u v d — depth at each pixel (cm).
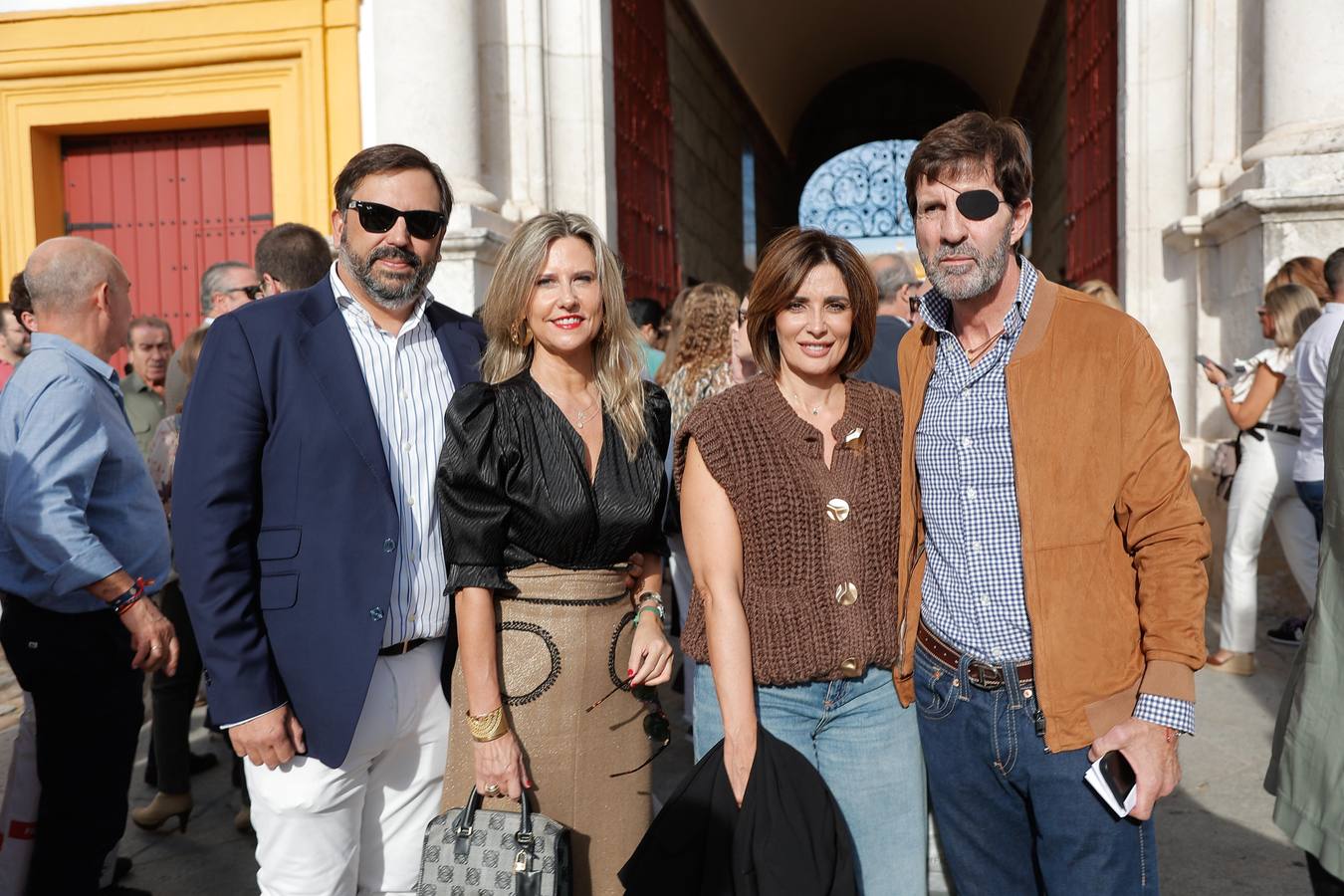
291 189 786
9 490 276
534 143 788
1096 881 212
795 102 2219
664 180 1074
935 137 220
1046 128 1485
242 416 235
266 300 250
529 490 236
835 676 231
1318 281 525
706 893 220
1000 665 217
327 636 236
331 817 244
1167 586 207
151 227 836
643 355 257
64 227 842
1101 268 877
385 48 720
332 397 243
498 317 245
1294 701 221
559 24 813
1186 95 752
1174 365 764
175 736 401
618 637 246
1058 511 211
